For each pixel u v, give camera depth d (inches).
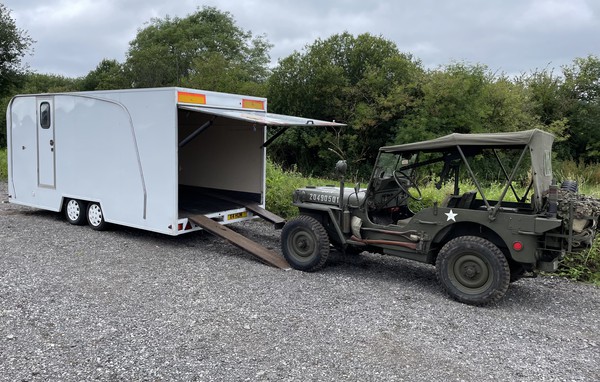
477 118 986.7
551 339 183.2
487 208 215.5
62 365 148.8
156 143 292.8
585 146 1137.4
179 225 294.5
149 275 246.4
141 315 191.5
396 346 171.0
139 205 306.5
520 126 1031.0
